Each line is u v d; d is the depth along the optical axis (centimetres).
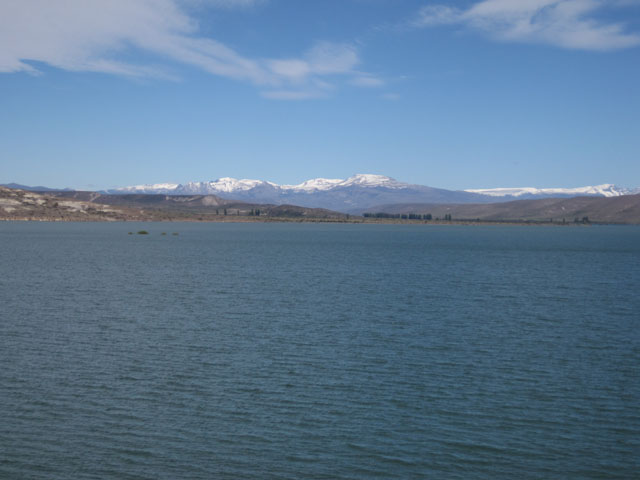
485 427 2659
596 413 2831
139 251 13938
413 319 5100
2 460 2295
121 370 3419
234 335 4366
